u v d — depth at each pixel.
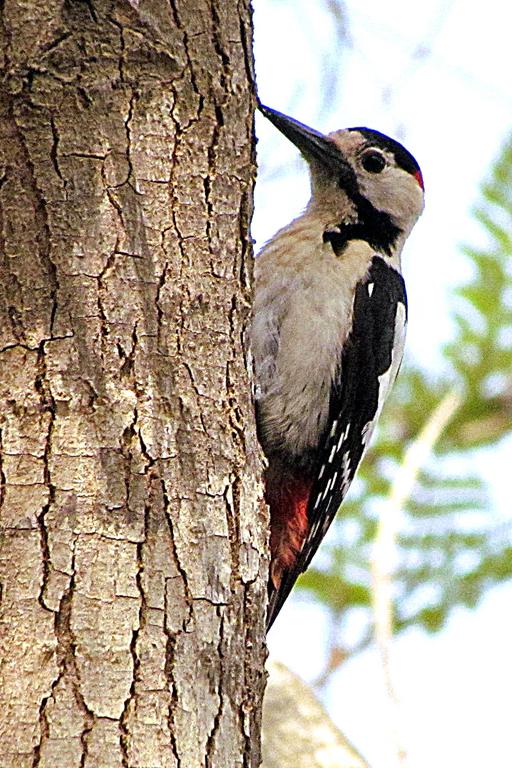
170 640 5.78
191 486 6.10
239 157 6.89
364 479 12.77
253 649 6.29
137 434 6.00
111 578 5.73
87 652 5.60
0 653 5.55
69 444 5.88
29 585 5.65
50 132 6.20
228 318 6.61
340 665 12.23
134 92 6.42
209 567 6.05
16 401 5.93
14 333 6.03
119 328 6.12
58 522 5.76
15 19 6.21
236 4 7.02
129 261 6.24
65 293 6.08
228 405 6.45
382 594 8.97
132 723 5.57
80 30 6.29
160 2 6.59
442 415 9.88
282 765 10.33
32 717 5.46
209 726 5.85
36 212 6.14
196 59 6.69
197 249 6.52
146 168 6.40
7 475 5.81
